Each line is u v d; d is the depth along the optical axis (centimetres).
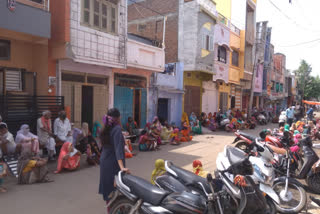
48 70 849
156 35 1680
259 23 2620
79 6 857
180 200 333
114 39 998
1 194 494
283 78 4003
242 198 340
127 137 963
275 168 577
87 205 459
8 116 727
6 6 663
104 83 1074
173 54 1588
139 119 1267
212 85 1891
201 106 1756
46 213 421
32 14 725
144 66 1189
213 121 1630
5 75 794
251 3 2289
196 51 1497
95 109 1026
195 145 1093
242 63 2191
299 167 610
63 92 901
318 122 1420
